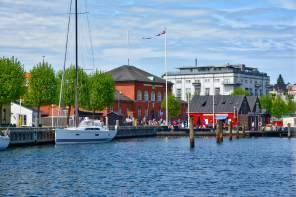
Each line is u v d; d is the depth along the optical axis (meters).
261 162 63.47
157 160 65.50
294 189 42.16
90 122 96.81
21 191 40.78
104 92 132.38
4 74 100.19
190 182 45.81
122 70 171.12
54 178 47.84
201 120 167.12
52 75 118.19
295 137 131.75
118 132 116.38
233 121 164.25
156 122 154.00
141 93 167.75
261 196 39.12
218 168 56.59
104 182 45.69
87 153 74.62
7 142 75.62
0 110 102.94
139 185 44.09
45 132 88.69
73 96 123.94
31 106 120.94
